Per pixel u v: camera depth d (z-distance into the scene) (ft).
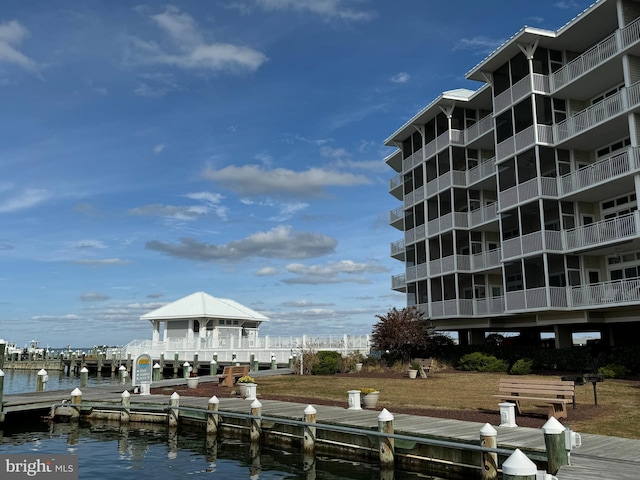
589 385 65.16
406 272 127.95
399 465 38.32
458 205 113.09
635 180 75.00
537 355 87.35
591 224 83.82
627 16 78.23
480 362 91.56
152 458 43.47
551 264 85.20
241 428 51.11
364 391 53.67
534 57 90.94
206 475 37.70
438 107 115.96
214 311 154.51
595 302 80.74
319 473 37.81
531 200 88.17
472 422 42.50
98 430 57.41
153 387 82.43
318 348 118.93
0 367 75.00
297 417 47.01
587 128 82.07
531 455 30.58
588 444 33.88
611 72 82.38
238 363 122.21
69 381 143.84
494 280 113.50
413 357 107.76
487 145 113.50
